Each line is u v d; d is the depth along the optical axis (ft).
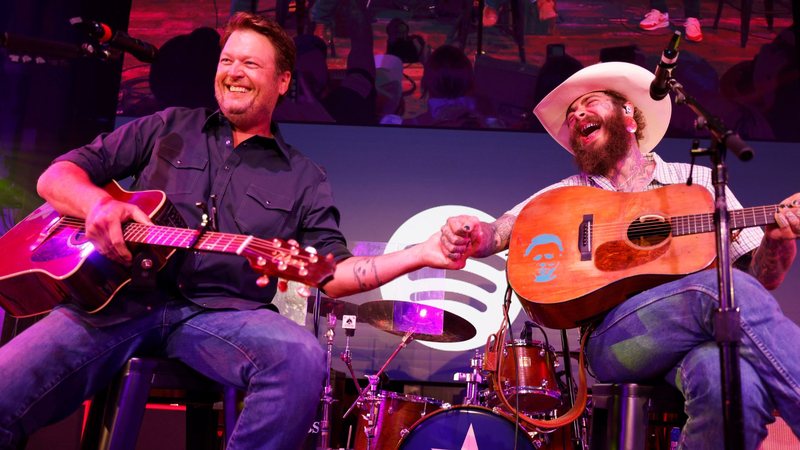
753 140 19.03
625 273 8.09
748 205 18.62
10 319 13.56
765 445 12.04
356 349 18.84
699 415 7.03
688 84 19.30
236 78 8.39
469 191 19.63
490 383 14.46
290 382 7.00
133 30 20.34
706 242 8.01
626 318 7.86
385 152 19.97
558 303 8.29
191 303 7.58
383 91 20.02
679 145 19.10
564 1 20.07
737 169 18.86
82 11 20.01
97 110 19.83
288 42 8.80
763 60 19.34
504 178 19.69
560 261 8.61
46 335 7.05
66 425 12.52
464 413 12.00
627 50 19.65
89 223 6.99
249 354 7.12
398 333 16.85
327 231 8.33
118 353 7.32
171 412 13.30
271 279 8.09
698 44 19.52
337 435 16.83
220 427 13.73
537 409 14.44
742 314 6.98
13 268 7.42
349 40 20.25
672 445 12.45
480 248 9.59
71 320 7.21
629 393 7.79
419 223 19.48
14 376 6.77
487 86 19.89
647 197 8.77
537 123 19.66
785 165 18.84
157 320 7.43
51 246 7.63
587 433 12.54
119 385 7.22
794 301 17.75
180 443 13.24
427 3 20.31
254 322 7.32
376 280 7.36
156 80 20.07
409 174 19.81
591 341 8.38
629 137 10.07
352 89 20.03
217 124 8.63
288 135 20.08
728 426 5.94
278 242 6.79
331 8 20.39
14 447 6.84
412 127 20.07
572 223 8.87
